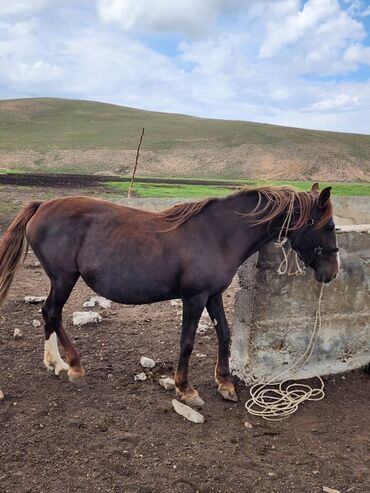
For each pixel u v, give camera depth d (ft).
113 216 14.35
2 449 11.68
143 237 13.79
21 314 21.48
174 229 13.80
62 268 14.58
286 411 14.26
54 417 13.23
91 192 77.10
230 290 27.68
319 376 16.58
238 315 15.84
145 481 10.75
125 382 15.56
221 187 102.42
